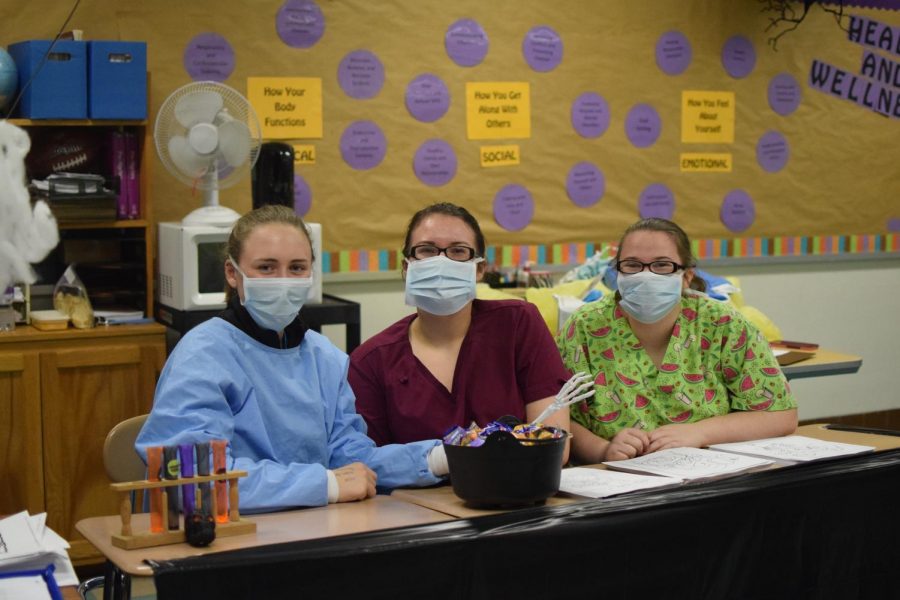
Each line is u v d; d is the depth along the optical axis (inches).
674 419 104.6
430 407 95.1
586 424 106.3
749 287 213.3
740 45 204.8
